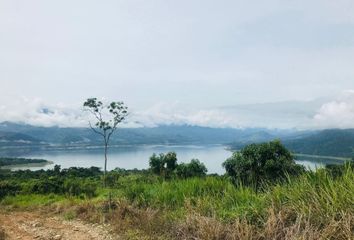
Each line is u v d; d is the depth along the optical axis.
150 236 8.78
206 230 7.69
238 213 8.05
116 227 9.99
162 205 11.30
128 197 12.84
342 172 7.13
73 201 16.70
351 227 5.88
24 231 10.54
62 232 10.23
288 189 7.94
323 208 6.55
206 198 9.84
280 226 6.81
